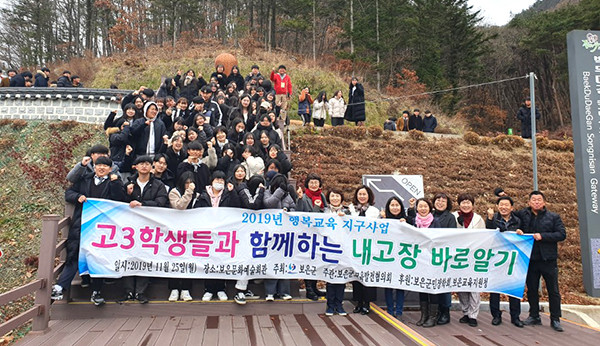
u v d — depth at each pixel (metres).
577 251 9.88
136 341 4.55
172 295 5.66
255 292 6.17
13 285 7.53
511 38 36.78
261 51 27.36
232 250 5.67
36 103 13.38
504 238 5.95
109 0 33.78
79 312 5.42
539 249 5.92
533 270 6.05
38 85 14.52
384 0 29.59
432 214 6.27
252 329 5.09
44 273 4.92
